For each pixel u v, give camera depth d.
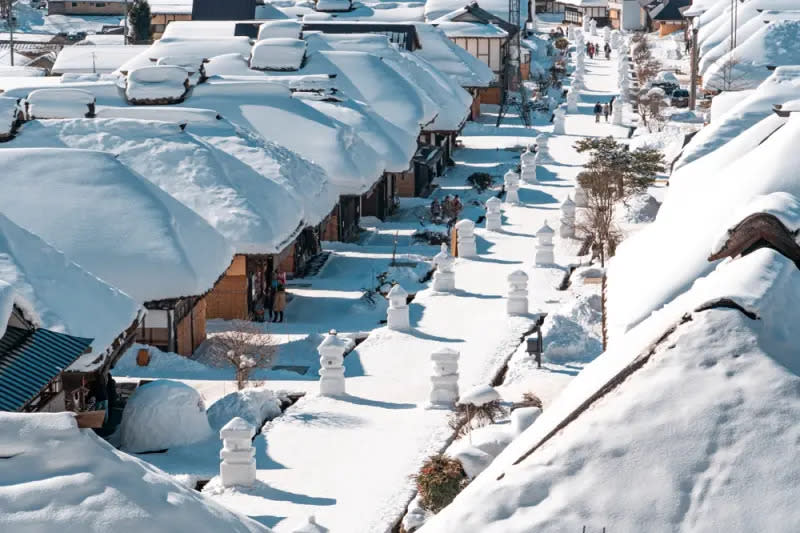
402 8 157.00
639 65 168.25
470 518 14.35
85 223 51.91
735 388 14.80
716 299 15.87
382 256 73.62
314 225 67.12
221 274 53.75
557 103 147.25
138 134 63.97
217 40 108.38
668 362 15.22
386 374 49.38
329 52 102.19
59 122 64.69
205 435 41.69
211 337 55.88
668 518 13.95
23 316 36.78
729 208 34.72
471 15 147.25
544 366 49.44
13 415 15.15
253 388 46.50
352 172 76.81
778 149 36.56
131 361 49.66
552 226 81.38
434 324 57.03
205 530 15.38
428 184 99.31
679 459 14.33
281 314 60.56
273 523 34.50
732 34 118.88
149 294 50.22
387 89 98.69
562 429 15.00
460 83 130.50
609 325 31.88
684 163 58.91
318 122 80.75
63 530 14.42
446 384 44.75
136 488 15.21
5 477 14.73
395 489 37.03
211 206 59.28
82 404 41.19
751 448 14.27
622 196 82.44
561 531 14.05
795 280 17.14
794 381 14.82
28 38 192.62
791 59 106.31
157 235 51.97
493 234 78.69
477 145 119.50
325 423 43.06
